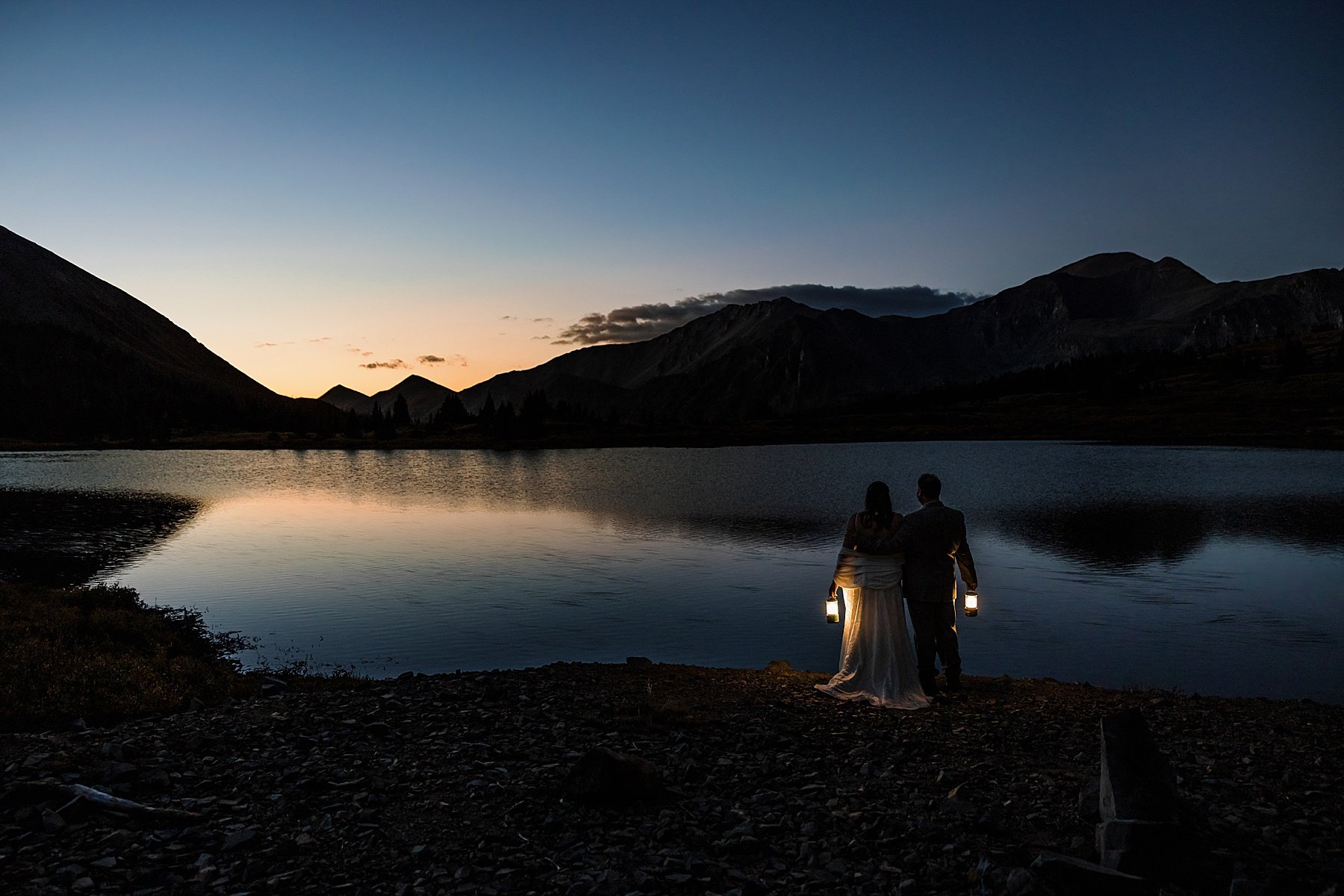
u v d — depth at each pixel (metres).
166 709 10.17
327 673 14.34
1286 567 25.23
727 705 9.77
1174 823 5.26
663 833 5.87
